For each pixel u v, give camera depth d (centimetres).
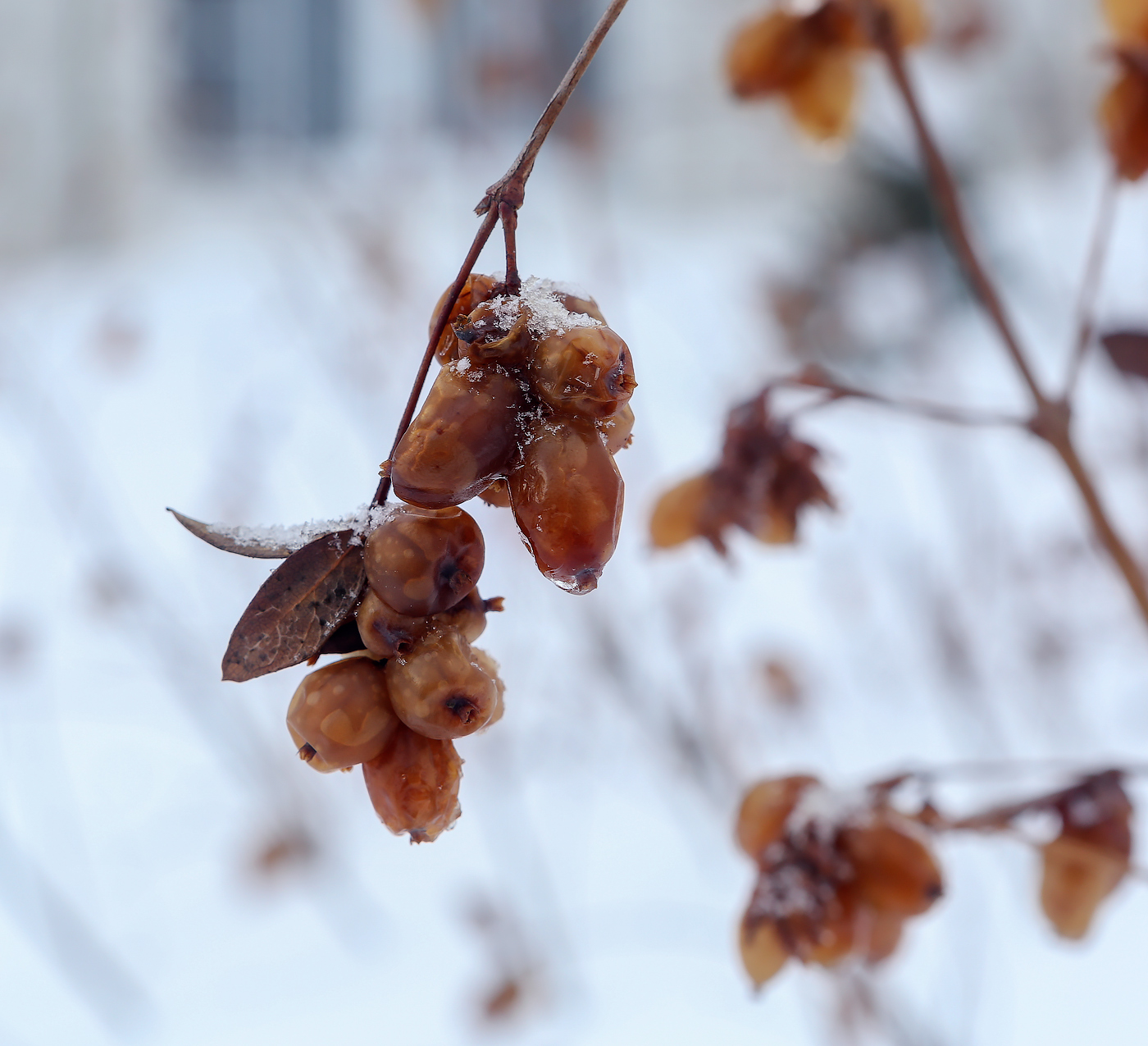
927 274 110
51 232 232
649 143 235
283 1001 74
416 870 85
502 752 89
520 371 28
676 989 72
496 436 28
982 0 99
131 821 88
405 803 29
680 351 138
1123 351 35
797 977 68
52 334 174
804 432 117
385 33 217
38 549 112
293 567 29
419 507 28
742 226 213
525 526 28
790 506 37
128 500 120
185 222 238
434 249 129
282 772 88
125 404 144
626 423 29
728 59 41
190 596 105
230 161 250
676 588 91
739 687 85
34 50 228
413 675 29
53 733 94
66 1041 72
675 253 196
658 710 82
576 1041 69
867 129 107
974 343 125
